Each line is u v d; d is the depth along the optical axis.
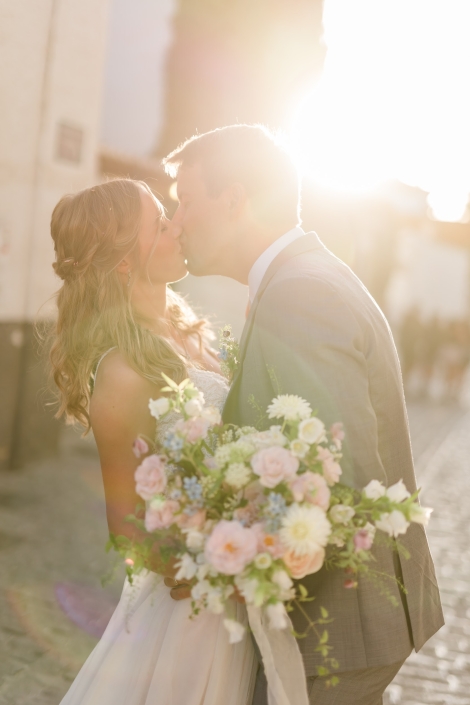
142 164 9.09
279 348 1.79
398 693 3.38
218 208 2.04
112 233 2.05
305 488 1.52
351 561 1.62
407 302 22.20
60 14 6.62
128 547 1.66
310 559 1.53
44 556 4.70
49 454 7.13
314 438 1.55
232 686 1.90
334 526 1.62
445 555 5.34
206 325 2.56
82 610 3.97
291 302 1.80
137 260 2.11
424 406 14.82
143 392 1.93
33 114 6.55
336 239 7.39
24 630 3.68
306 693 1.74
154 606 1.98
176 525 1.62
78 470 6.88
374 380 1.87
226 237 2.06
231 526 1.50
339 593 1.81
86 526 5.35
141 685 1.92
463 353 16.55
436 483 7.72
